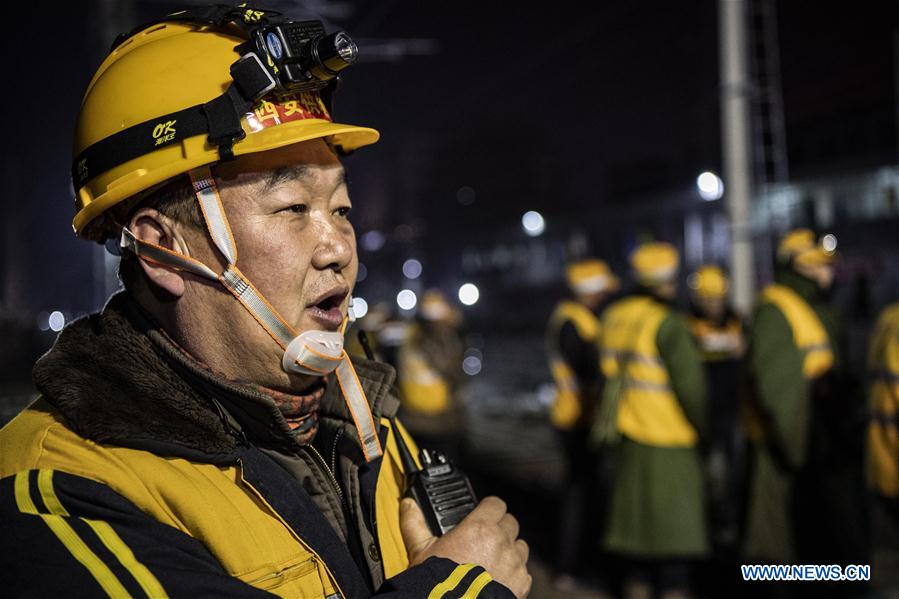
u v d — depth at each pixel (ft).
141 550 3.01
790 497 13.52
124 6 31.40
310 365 3.54
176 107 3.48
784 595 13.85
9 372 67.87
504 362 67.51
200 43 3.64
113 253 3.91
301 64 3.51
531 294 110.32
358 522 3.83
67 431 3.25
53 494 3.02
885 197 61.77
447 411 20.79
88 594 2.86
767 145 19.75
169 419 3.28
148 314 3.68
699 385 14.01
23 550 2.92
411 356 20.76
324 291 3.66
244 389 3.47
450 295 143.84
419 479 4.19
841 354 14.03
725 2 19.16
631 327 14.69
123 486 3.11
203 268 3.48
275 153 3.55
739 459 19.25
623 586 16.07
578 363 16.76
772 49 19.84
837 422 13.41
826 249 13.92
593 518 19.36
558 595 15.76
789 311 13.23
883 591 14.21
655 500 14.07
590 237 97.76
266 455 3.59
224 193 3.48
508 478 24.30
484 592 3.42
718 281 22.21
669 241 83.20
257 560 3.29
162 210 3.56
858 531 13.51
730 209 19.12
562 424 16.84
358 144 4.32
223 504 3.31
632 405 14.44
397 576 3.44
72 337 3.47
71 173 3.84
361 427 3.81
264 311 3.48
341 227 3.79
